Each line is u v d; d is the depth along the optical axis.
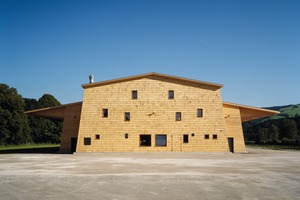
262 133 91.94
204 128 35.12
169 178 14.35
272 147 57.06
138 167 19.11
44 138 81.94
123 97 35.59
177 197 10.51
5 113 69.31
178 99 35.59
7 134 69.50
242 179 14.07
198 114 35.47
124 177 14.69
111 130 34.97
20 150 45.78
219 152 34.56
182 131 35.00
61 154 33.62
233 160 24.47
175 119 35.22
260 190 11.62
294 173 16.12
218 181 13.54
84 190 11.68
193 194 10.95
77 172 16.64
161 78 35.94
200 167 19.05
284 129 90.44
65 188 12.07
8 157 28.55
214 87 35.94
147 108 35.38
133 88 35.75
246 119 47.59
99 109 35.38
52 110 38.75
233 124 37.69
